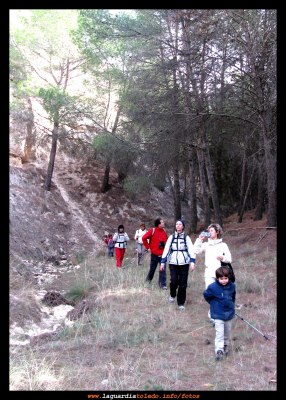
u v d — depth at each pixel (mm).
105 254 15219
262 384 3701
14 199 17078
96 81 19734
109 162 18328
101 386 3674
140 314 6285
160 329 5574
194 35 11320
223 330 4562
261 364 4242
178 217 18234
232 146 14828
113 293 7801
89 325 5812
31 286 9055
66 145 19172
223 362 4383
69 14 18906
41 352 4691
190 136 13516
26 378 3803
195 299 7301
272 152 11656
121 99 15367
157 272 10281
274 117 11469
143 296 7520
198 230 17703
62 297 7984
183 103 12711
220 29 10023
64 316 6988
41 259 14492
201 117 12117
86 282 9195
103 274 10250
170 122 12617
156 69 12789
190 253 6730
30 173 19984
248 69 11234
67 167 23938
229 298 4609
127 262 12367
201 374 4039
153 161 14102
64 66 20500
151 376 3975
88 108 17969
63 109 17641
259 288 7309
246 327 5531
